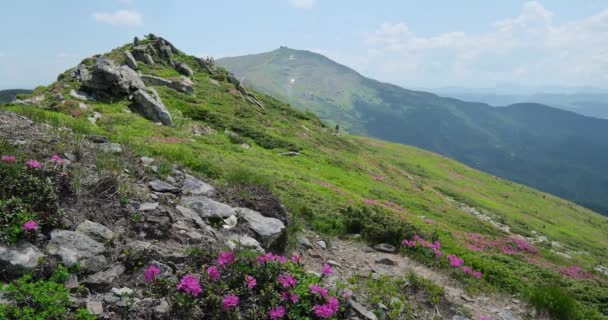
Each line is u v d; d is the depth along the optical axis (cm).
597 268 5991
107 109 4084
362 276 1194
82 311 596
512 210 10306
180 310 675
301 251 1293
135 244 806
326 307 749
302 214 1761
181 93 6259
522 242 4147
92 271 715
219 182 1470
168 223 935
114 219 891
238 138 5034
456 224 4441
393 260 1452
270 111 7988
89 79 4419
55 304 589
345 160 6103
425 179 11481
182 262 810
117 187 984
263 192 1407
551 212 13100
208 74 8188
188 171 1491
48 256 691
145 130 3666
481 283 1410
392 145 17225
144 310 653
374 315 896
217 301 701
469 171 15850
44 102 3941
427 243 1600
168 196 1124
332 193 3080
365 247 1558
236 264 802
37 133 1245
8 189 786
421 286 1176
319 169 4925
